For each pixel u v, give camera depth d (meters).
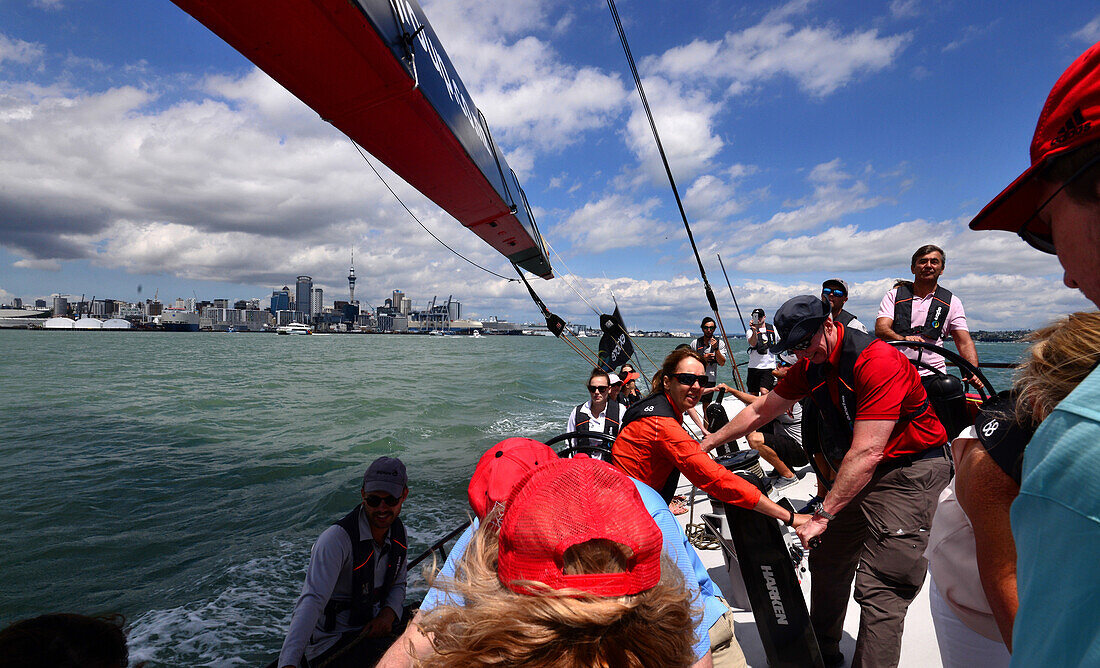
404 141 3.14
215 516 6.73
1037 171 0.60
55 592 4.84
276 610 4.44
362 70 2.38
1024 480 0.53
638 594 0.61
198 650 3.88
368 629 2.77
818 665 2.17
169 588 4.86
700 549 3.67
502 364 35.78
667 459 2.28
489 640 0.55
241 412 14.84
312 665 2.64
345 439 11.05
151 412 14.95
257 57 2.18
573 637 0.54
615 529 0.62
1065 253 0.60
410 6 2.89
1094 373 0.52
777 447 4.41
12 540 6.00
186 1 1.81
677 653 0.60
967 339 3.50
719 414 3.71
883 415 1.97
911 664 2.43
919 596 3.02
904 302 3.75
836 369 2.12
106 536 6.11
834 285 3.68
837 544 2.33
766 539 2.20
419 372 28.36
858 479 1.98
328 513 6.73
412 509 6.54
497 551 0.72
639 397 6.72
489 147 4.80
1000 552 0.93
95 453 10.12
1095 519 0.42
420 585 4.26
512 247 6.40
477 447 10.13
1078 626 0.42
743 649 2.60
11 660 0.99
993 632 1.26
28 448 10.53
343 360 40.88
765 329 6.89
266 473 8.66
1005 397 1.03
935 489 2.05
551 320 6.93
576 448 2.83
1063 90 0.57
